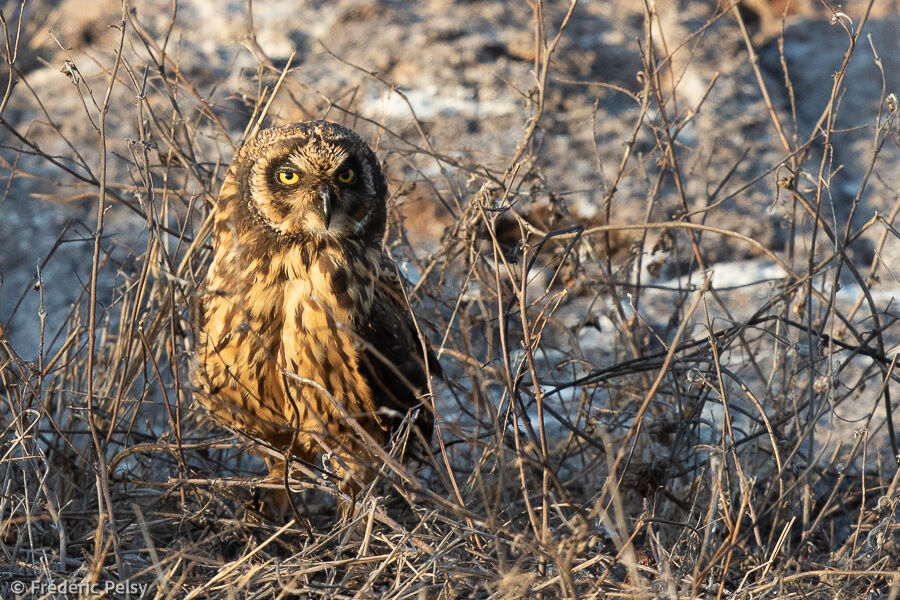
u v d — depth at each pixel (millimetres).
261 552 7555
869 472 10180
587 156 16094
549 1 20703
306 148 8164
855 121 18891
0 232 14734
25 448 7891
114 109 16656
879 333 9047
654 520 7543
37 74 17328
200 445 8070
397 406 8453
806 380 10469
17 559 7340
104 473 7199
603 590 6871
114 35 16391
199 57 17469
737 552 8148
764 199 15789
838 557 7660
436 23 19047
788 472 8852
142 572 6609
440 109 16812
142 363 9094
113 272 14070
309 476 7820
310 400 8203
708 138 17172
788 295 9836
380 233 8711
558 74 18031
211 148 13102
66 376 9289
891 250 15234
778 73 20234
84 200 15320
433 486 9414
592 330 12906
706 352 9242
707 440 10156
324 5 19531
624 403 10531
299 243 8211
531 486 8977
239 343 8180
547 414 11344
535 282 13555
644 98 10445
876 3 22656
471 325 10273
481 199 8867
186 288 9148
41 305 8211
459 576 6988
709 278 7770
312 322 8102
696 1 21422
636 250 10922
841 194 16562
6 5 16891
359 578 7527
